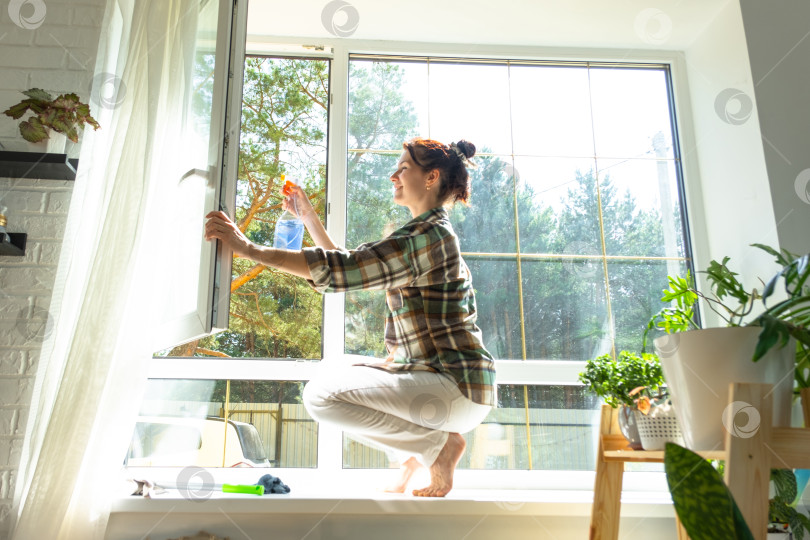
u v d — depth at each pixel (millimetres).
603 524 1691
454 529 1739
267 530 1710
